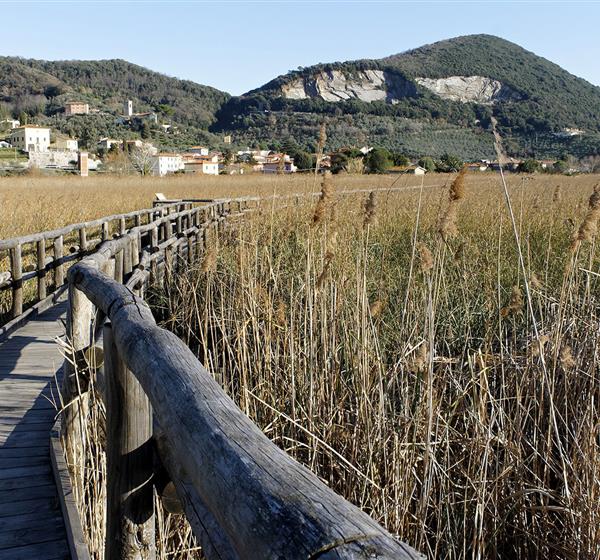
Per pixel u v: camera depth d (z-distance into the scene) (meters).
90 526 3.17
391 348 4.79
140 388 1.95
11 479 3.42
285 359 4.29
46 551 2.77
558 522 3.25
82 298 3.63
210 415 1.30
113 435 2.00
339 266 4.88
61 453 3.49
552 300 4.49
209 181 40.47
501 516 3.22
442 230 3.39
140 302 2.35
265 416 3.97
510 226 9.05
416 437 3.57
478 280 6.32
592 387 3.31
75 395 3.46
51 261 8.92
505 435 3.34
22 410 4.45
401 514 3.12
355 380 3.82
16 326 7.14
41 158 94.19
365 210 3.90
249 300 4.71
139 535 1.96
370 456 3.27
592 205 3.46
